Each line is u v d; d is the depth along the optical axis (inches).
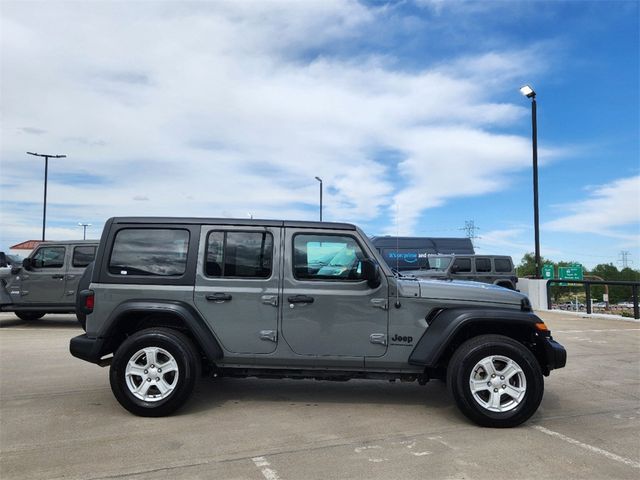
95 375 269.0
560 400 231.3
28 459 155.3
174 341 196.9
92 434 177.9
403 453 162.9
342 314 203.0
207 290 203.9
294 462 154.7
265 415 202.1
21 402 217.8
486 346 189.9
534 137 776.3
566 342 411.5
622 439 178.5
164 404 195.0
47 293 466.3
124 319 205.6
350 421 195.8
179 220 211.0
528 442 174.2
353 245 209.8
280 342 203.2
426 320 203.0
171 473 145.9
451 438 177.8
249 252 208.2
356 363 202.4
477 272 683.4
